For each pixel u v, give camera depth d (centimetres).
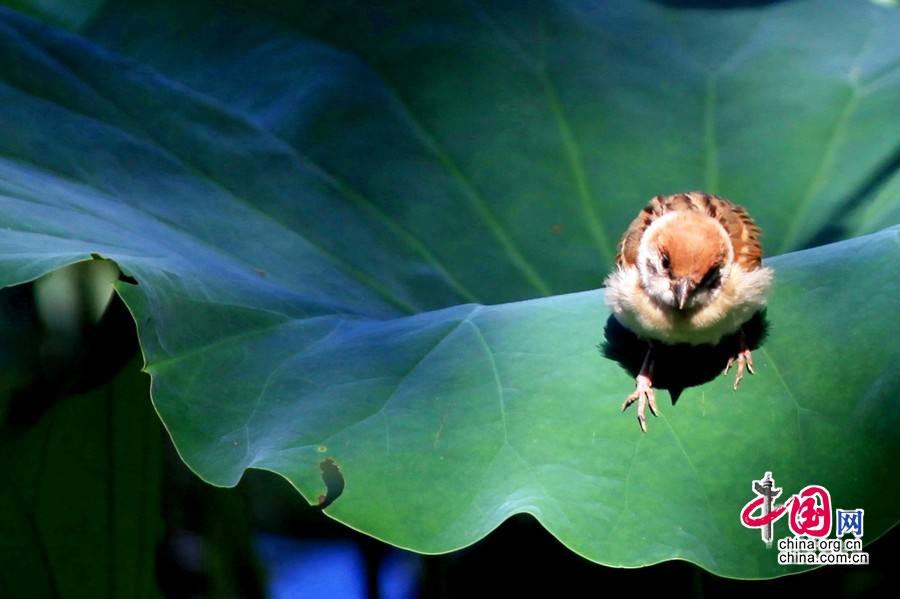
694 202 792
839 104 1124
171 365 674
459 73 1144
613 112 1139
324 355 727
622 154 1116
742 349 707
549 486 624
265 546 1153
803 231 1044
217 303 734
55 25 1191
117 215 837
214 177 988
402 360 715
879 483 614
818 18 1219
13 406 818
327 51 1138
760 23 1213
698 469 641
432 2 1189
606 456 645
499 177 1091
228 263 857
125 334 812
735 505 621
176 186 949
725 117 1141
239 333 725
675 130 1133
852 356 677
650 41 1201
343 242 988
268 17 1169
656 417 668
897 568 892
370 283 961
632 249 759
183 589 876
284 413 674
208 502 880
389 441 652
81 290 847
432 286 993
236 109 1091
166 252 782
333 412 670
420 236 1034
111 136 961
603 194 1094
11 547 834
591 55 1177
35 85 964
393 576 1000
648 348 714
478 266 1027
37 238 705
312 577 1148
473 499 622
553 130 1123
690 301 686
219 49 1152
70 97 976
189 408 662
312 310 793
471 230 1053
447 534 605
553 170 1101
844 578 899
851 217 1025
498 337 730
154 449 857
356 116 1088
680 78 1172
